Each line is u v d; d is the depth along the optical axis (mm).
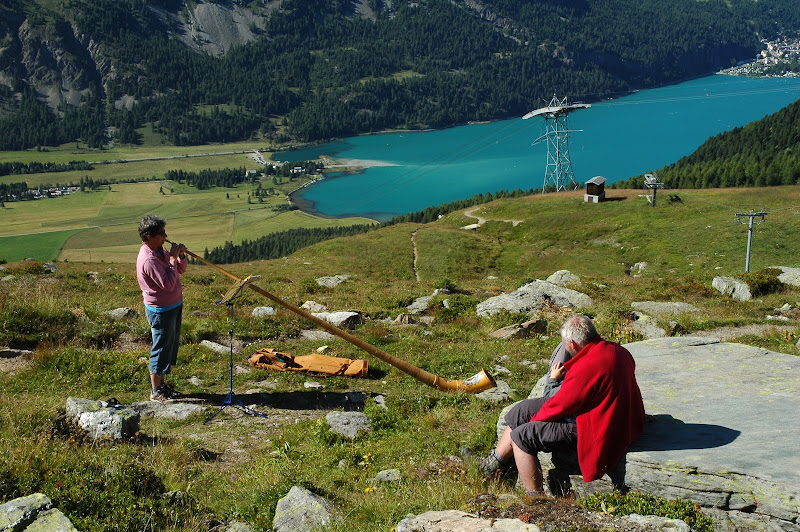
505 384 13625
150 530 6141
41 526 5621
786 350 15781
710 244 103312
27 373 12055
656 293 31375
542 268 103375
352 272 94375
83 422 8844
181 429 10062
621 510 5648
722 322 21922
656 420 6785
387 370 14578
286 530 6258
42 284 25094
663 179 190000
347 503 7055
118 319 17172
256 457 8930
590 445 5984
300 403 11844
